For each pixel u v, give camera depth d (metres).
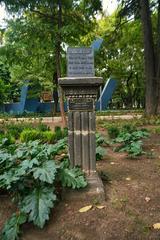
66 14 14.38
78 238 3.63
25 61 14.00
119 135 7.77
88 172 4.73
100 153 6.48
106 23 23.39
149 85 16.53
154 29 18.86
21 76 22.67
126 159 6.73
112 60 26.25
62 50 13.91
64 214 4.12
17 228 3.72
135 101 38.34
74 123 4.76
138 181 5.23
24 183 4.32
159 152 7.43
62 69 16.14
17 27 12.45
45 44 12.95
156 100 16.36
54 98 26.23
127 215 4.04
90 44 15.84
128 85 34.50
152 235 3.60
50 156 4.97
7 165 4.56
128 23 19.83
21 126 12.02
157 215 4.04
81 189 4.48
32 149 5.07
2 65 26.12
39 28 12.49
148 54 16.52
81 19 14.55
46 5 13.95
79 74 4.71
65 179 4.42
